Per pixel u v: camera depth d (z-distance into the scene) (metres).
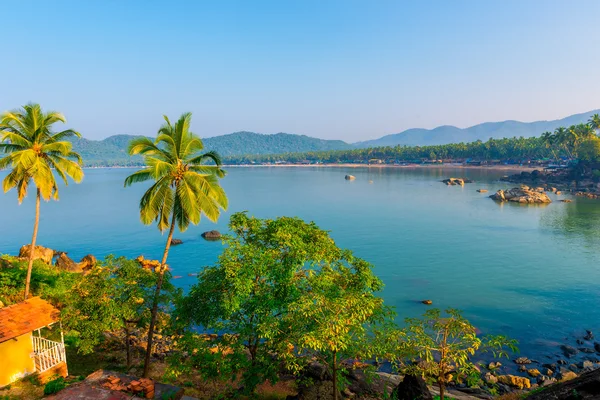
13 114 30.59
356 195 166.75
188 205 27.30
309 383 24.36
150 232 98.62
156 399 18.59
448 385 33.50
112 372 20.31
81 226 107.69
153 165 25.31
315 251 23.06
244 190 197.50
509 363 36.94
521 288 55.22
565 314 46.62
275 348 21.27
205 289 22.38
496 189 173.12
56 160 32.31
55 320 26.23
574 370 35.06
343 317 18.62
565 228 92.31
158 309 31.06
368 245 81.06
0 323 23.56
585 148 176.38
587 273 60.59
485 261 68.38
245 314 23.20
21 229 104.19
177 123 27.98
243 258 22.95
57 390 19.73
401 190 180.00
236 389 26.56
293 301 21.12
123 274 29.66
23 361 24.17
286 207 135.88
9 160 29.31
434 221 105.38
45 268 46.94
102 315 27.84
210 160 30.09
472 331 19.06
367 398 26.61
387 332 21.86
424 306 49.69
